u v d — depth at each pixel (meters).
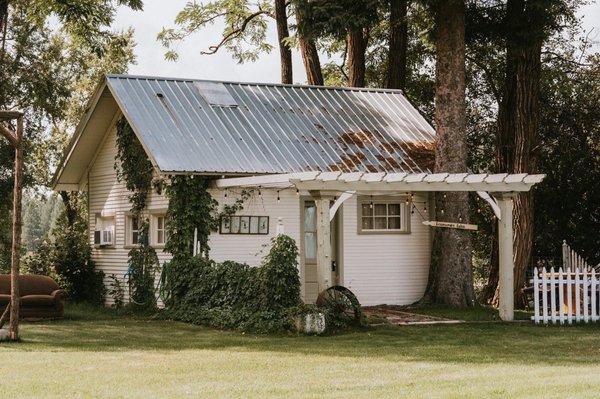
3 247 38.47
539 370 11.66
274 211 22.02
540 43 23.53
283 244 17.45
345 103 25.48
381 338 15.96
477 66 34.44
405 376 11.19
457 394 9.43
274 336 16.45
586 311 18.50
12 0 33.47
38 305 20.30
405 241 23.80
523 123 23.34
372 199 23.44
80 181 26.86
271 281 17.33
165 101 22.77
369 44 36.19
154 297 22.11
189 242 20.83
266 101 24.33
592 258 29.38
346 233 23.08
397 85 30.09
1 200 36.94
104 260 24.95
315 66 30.47
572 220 29.77
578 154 29.58
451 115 22.69
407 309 22.17
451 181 18.33
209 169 20.77
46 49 37.50
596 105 30.72
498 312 21.16
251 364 12.51
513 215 23.64
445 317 19.92
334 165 22.36
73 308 23.67
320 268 17.44
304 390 10.06
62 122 42.81
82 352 14.01
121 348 14.66
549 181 29.61
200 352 14.02
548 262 30.02
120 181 24.22
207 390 10.11
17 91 36.12
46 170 42.53
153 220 22.56
